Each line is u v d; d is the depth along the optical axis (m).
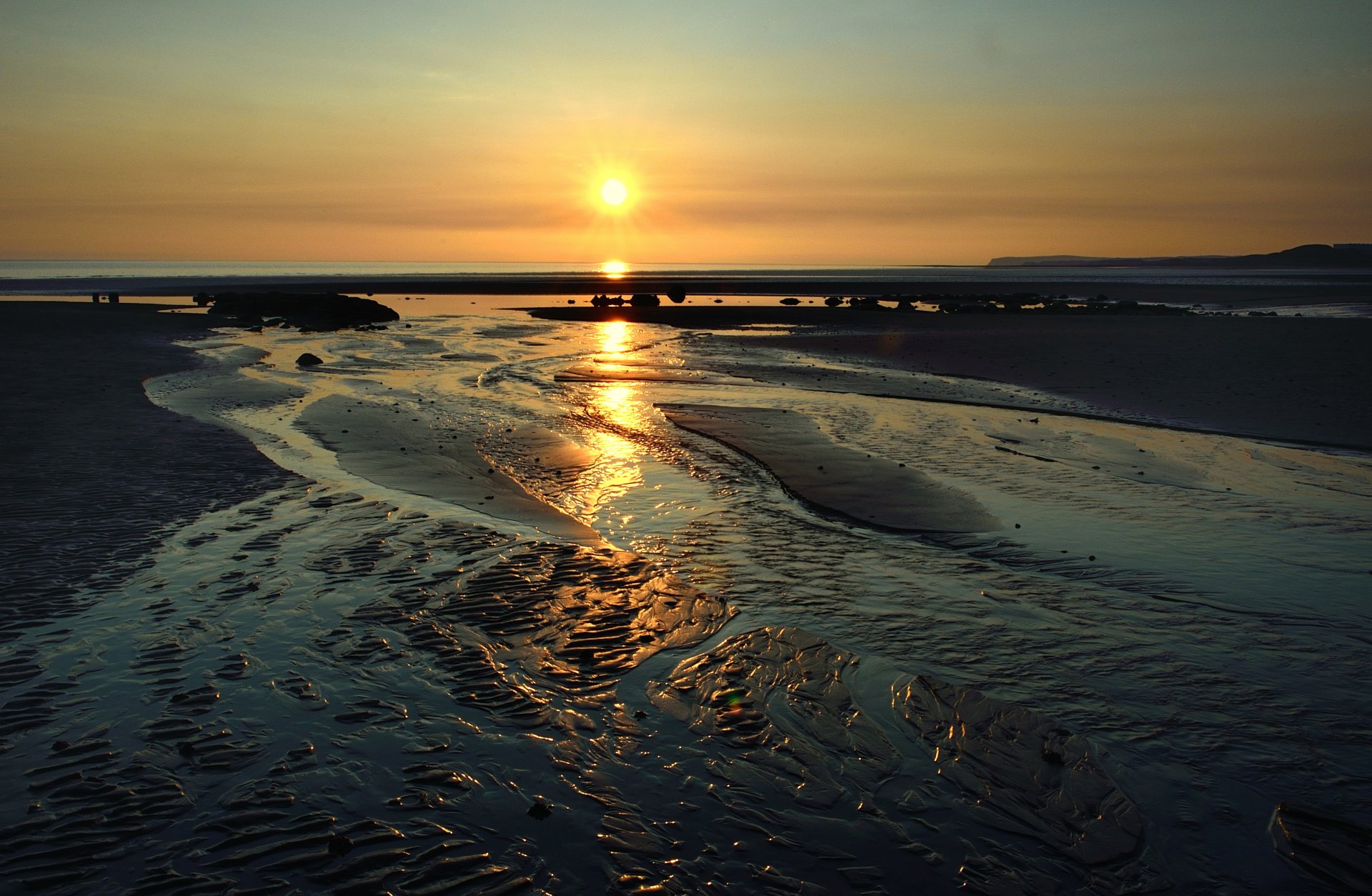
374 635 7.05
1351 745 5.62
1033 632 7.35
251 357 28.45
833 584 8.45
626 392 21.58
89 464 12.15
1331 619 7.60
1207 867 4.51
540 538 9.66
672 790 5.10
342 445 14.38
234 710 5.82
